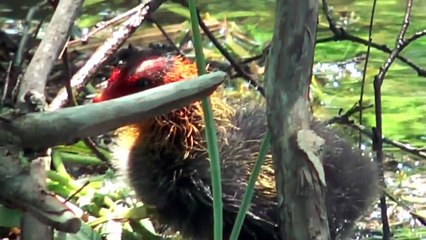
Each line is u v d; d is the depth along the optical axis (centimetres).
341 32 501
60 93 444
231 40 693
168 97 254
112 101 251
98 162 503
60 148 511
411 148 519
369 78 684
